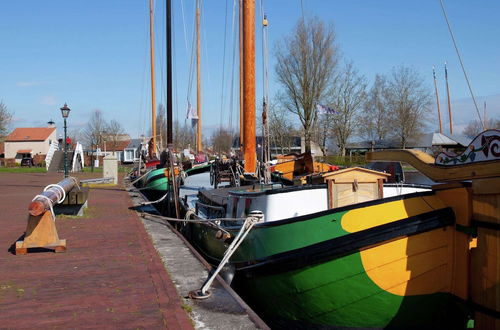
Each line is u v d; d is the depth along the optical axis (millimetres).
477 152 5023
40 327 4582
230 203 8820
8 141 83688
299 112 39969
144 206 15109
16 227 10500
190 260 7520
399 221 5469
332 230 5848
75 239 9047
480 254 5176
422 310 5730
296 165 13805
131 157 87625
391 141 44625
